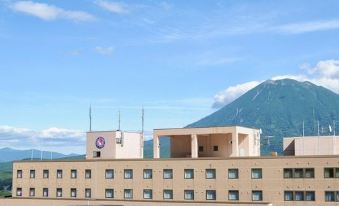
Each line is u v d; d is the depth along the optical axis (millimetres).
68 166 107375
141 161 100625
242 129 102688
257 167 91062
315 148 99750
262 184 90438
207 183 94625
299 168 88062
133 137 114438
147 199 99188
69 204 104188
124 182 101688
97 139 111312
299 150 100812
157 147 105000
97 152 111000
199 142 108188
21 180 111938
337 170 85562
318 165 86812
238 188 92125
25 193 111125
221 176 93688
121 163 102375
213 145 106875
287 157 89062
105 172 103688
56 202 105500
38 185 110000
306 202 87125
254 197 90875
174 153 110500
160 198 98188
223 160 93875
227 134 105750
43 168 109938
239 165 92438
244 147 106375
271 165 90125
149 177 99625
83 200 103125
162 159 98938
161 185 98438
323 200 86000
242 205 88875
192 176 96000
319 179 86562
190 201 93812
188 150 109250
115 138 109625
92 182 104625
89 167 105312
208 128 100938
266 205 87375
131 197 100750
